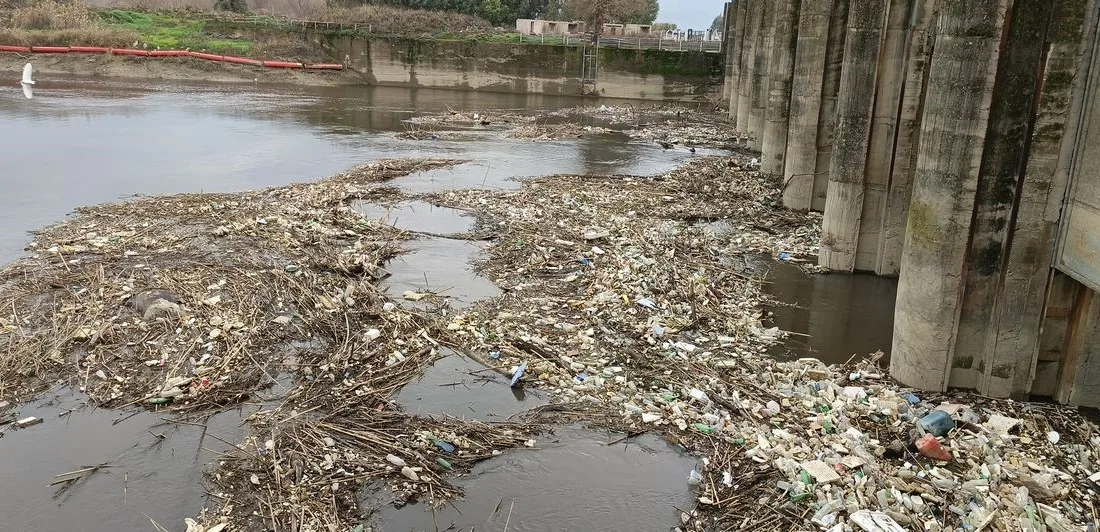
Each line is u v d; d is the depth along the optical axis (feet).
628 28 290.35
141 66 229.25
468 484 36.70
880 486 35.47
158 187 94.48
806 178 90.79
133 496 35.24
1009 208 42.70
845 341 55.52
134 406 42.68
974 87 41.29
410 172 110.63
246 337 50.21
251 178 102.42
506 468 38.04
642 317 56.13
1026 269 43.19
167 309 52.65
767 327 57.77
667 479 37.40
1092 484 36.60
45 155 110.73
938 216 43.73
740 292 64.49
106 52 230.07
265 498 34.94
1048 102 40.45
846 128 67.77
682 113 208.33
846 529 32.40
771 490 35.76
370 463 37.70
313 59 247.70
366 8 284.00
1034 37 39.99
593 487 36.68
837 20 85.10
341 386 45.24
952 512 33.71
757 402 43.75
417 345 50.72
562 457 39.04
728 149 147.64
